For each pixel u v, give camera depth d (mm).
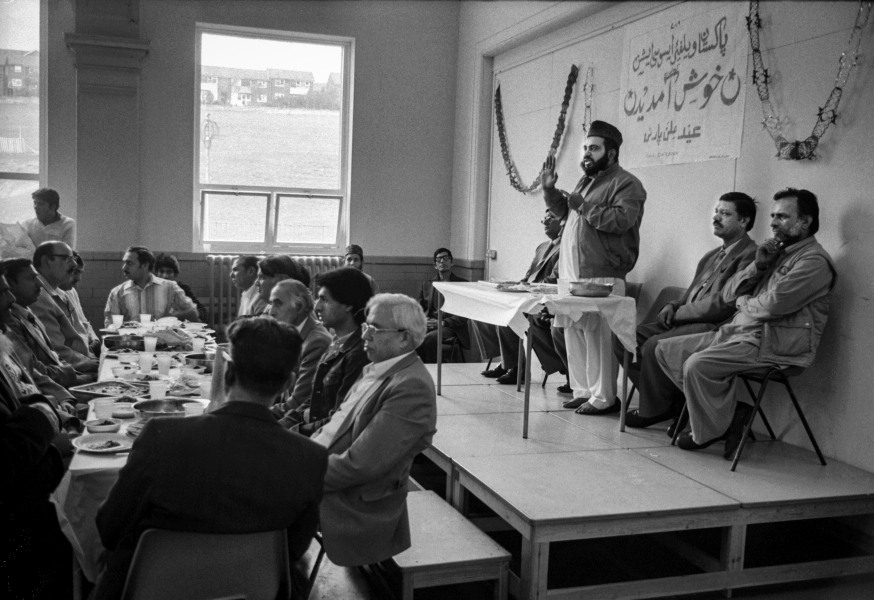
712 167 4586
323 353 3205
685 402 3984
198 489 1659
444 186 8273
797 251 3561
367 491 2445
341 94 8031
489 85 7629
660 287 5055
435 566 2611
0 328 2932
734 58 4414
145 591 1669
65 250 4453
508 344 5219
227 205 7777
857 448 3562
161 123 7340
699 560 3164
